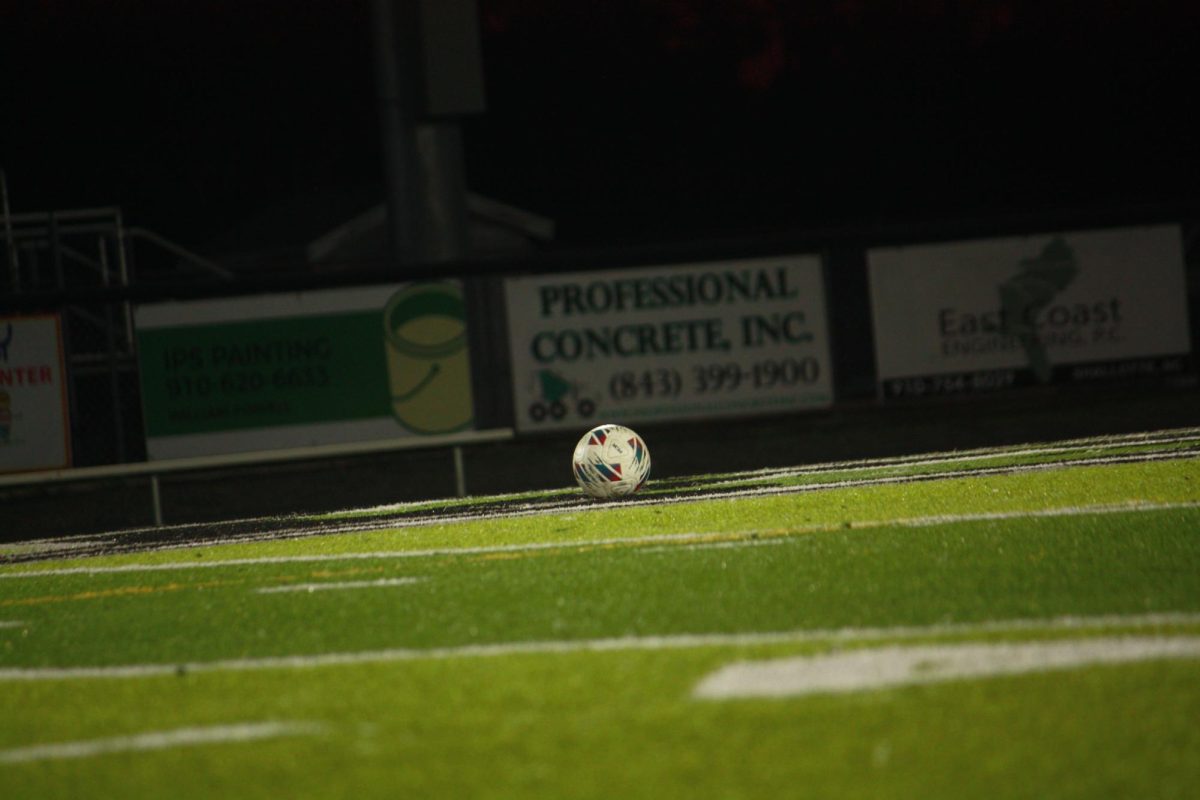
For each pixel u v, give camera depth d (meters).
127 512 47.78
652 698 17.25
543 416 46.41
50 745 17.28
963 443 49.00
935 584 23.11
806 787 14.05
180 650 22.39
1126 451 40.91
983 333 49.34
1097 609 20.45
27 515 48.81
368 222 92.06
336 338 44.59
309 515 42.38
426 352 45.06
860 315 60.88
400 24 64.06
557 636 21.16
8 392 43.19
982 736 15.15
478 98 63.72
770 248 47.78
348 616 24.06
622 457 38.75
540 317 46.38
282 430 44.34
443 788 14.62
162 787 15.27
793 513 33.19
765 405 47.84
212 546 36.00
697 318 47.34
